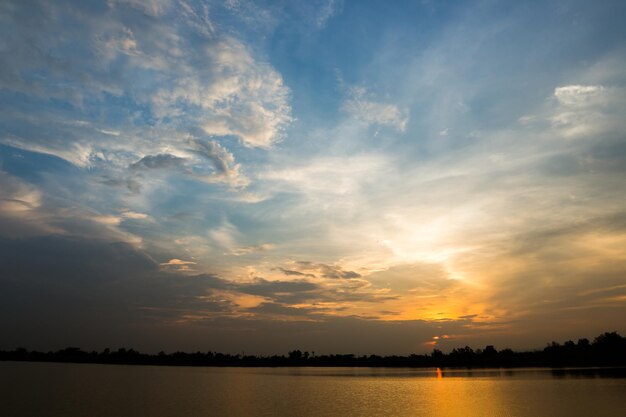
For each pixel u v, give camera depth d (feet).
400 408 245.86
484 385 415.85
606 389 322.14
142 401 285.23
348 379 634.02
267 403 280.31
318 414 225.56
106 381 507.71
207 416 216.33
